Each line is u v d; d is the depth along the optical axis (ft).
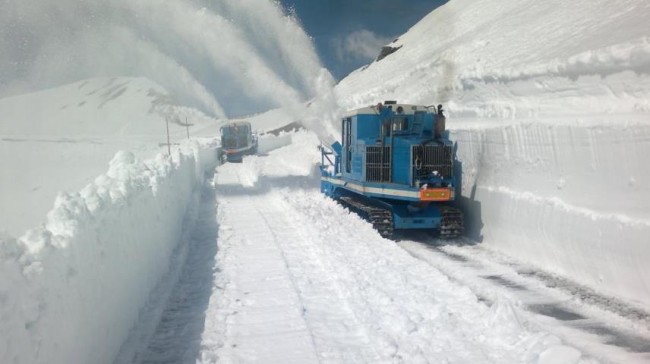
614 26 43.04
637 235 21.54
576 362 15.37
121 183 21.17
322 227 36.70
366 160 37.76
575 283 24.38
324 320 20.13
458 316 19.76
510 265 28.04
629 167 22.76
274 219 42.42
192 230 37.50
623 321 19.61
